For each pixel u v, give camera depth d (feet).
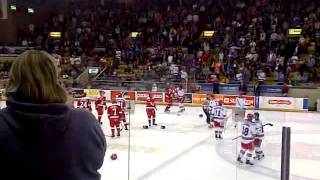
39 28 112.37
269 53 88.38
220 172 31.01
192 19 106.32
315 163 36.09
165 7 114.21
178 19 108.37
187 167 33.09
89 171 5.58
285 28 94.58
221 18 103.60
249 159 31.50
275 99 72.90
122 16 113.19
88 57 99.71
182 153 38.60
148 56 97.66
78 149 5.41
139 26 109.91
